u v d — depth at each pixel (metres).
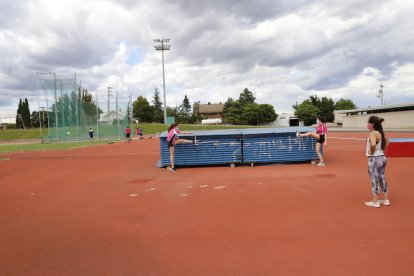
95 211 7.12
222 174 11.48
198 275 4.06
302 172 11.23
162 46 56.00
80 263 4.52
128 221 6.30
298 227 5.63
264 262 4.35
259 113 87.19
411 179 9.46
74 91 36.09
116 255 4.74
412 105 52.69
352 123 68.62
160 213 6.76
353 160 13.86
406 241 4.89
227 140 13.30
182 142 12.86
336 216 6.16
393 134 32.84
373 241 4.92
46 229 6.02
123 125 39.66
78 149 25.09
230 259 4.47
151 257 4.63
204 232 5.54
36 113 88.81
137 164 14.94
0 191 9.73
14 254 4.91
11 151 25.09
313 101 100.12
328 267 4.15
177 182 10.19
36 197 8.74
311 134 12.56
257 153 13.32
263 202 7.33
